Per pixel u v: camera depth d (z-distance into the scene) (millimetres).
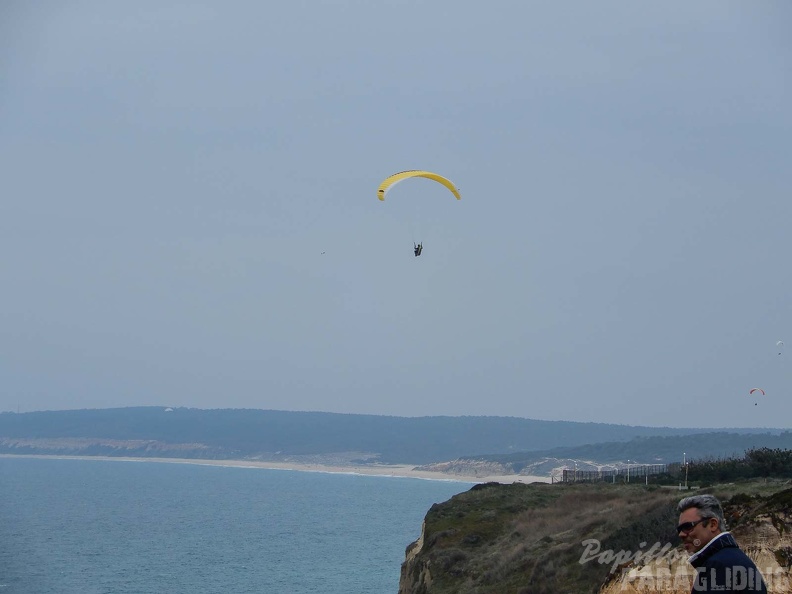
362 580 123000
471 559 51875
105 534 193500
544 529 51562
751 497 33688
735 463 69500
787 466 63344
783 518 30391
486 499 65125
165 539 183500
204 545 172125
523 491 68625
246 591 113938
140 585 120688
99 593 113062
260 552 159750
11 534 189500
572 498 61281
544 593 39688
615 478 78750
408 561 62156
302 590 114375
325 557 151375
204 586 119125
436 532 58562
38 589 116812
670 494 52219
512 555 47250
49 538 182875
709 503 10445
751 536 30625
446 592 48062
